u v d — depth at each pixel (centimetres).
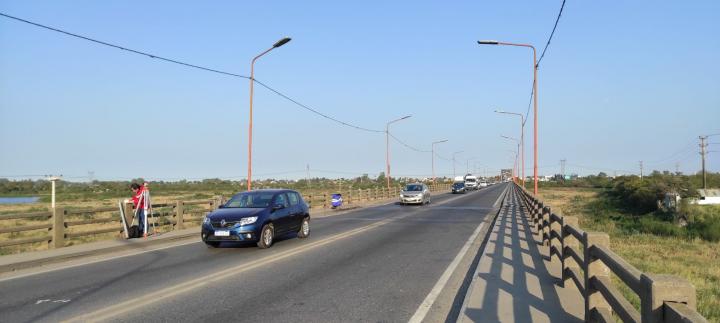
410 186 4041
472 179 8662
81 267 1095
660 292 315
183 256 1257
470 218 2478
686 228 3188
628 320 391
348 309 707
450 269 1034
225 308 712
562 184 14400
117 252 1344
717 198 5644
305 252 1301
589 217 4269
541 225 1457
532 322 615
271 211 1464
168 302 750
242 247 1433
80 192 9144
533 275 918
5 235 2322
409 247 1389
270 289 841
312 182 13338
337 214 2927
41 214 1348
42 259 1138
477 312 662
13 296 805
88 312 696
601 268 560
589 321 561
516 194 5750
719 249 2170
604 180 13075
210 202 2139
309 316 669
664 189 4378
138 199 1652
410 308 714
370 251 1312
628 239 2536
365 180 13725
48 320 657
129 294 809
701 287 1125
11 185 10219
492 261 1077
